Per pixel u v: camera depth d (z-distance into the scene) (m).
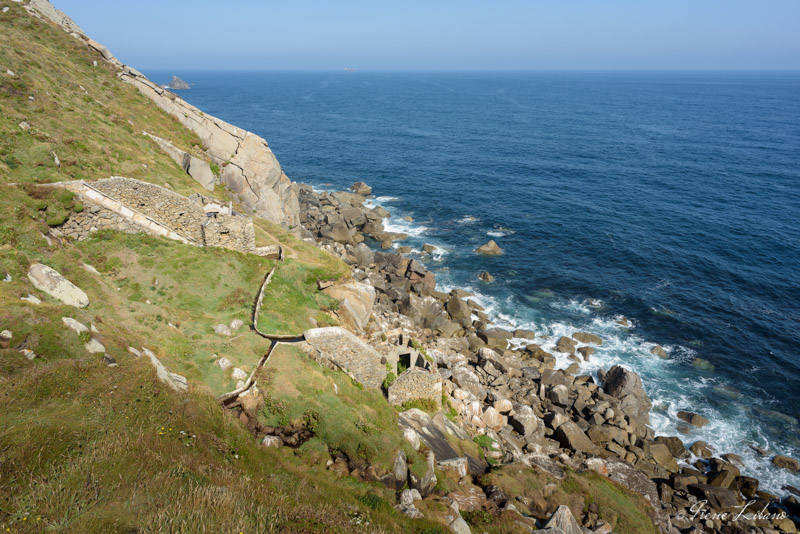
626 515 28.28
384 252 68.19
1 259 25.00
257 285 36.22
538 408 40.41
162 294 31.59
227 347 28.17
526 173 109.00
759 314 54.12
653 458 36.19
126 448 16.30
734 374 45.53
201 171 48.50
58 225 31.47
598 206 87.38
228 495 15.28
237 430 22.38
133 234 35.12
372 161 119.75
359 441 24.77
